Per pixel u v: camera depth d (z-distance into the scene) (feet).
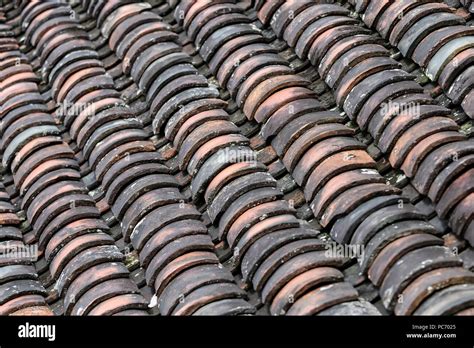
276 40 24.71
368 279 17.85
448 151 18.66
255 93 22.52
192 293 18.52
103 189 22.61
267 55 23.65
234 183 20.58
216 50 24.50
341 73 21.88
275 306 17.78
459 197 18.03
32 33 28.58
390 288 17.01
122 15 26.89
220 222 20.27
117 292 19.54
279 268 18.33
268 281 18.29
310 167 20.11
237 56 23.71
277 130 21.48
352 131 20.85
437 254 17.20
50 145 24.57
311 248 18.49
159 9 27.48
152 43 25.57
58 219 22.00
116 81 25.90
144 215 21.15
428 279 16.65
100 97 24.97
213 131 21.95
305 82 22.57
